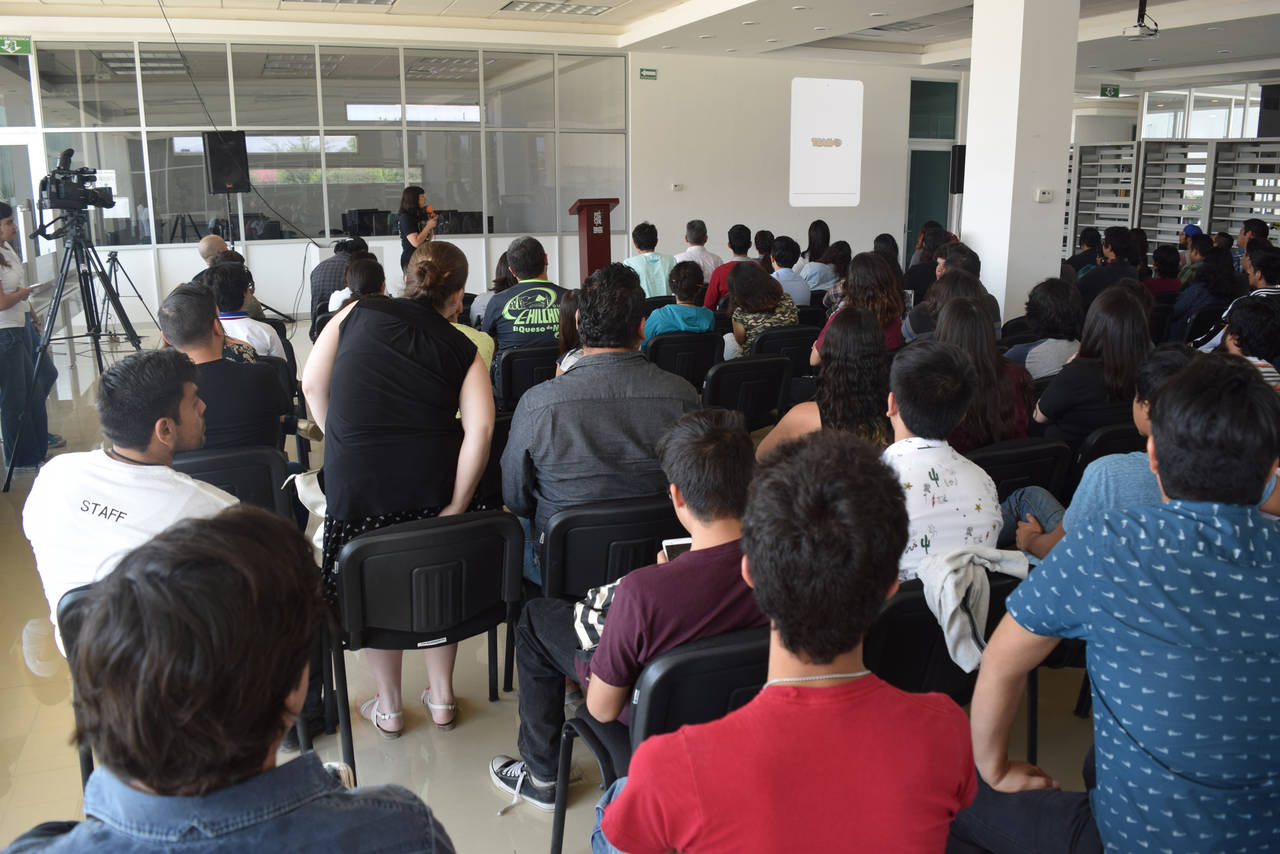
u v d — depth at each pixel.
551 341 4.30
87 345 8.42
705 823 0.93
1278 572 1.16
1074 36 6.78
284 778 0.70
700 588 1.53
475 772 2.37
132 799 0.66
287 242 10.53
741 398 4.16
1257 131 12.48
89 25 9.30
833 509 0.95
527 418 2.32
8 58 9.26
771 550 0.96
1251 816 1.17
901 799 0.94
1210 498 1.19
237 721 0.66
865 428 2.52
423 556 2.05
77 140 9.59
